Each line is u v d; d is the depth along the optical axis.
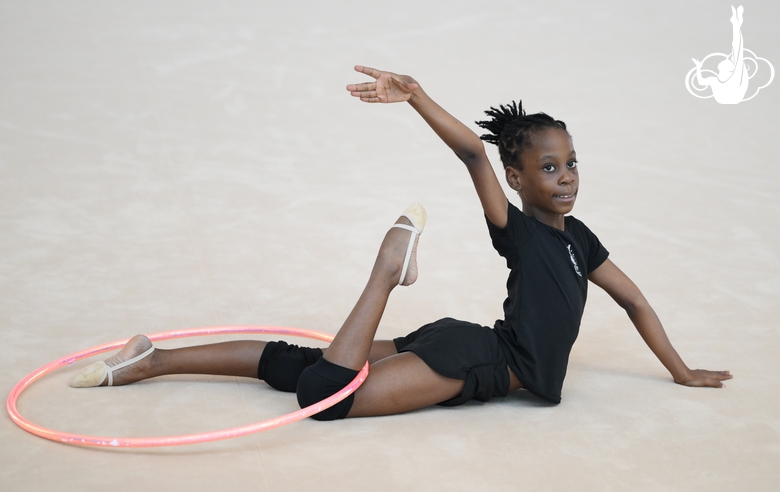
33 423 2.54
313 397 2.60
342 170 6.22
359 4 10.84
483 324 3.70
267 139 6.84
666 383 3.09
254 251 4.55
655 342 3.05
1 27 9.37
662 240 4.93
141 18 9.98
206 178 5.83
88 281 4.01
